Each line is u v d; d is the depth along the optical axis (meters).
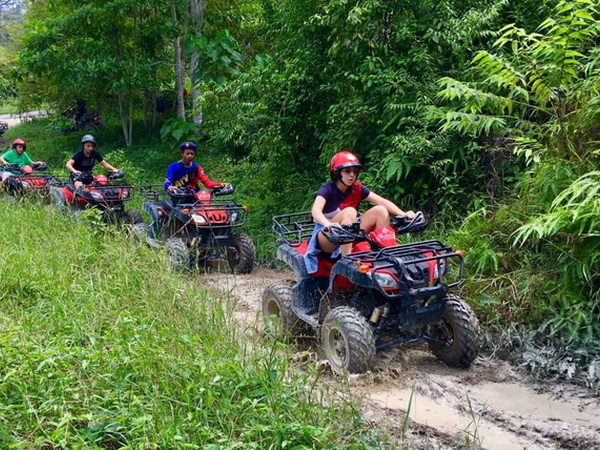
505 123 6.21
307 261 5.11
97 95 17.61
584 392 4.44
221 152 13.43
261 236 9.04
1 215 8.88
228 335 4.59
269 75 9.12
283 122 9.03
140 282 5.67
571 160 5.65
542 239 5.60
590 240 5.11
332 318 4.60
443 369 4.86
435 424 3.96
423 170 7.41
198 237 7.80
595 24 5.78
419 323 4.54
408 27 7.59
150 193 9.16
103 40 15.93
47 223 8.21
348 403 3.70
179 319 4.82
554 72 5.89
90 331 4.61
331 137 8.30
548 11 7.74
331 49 7.80
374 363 4.54
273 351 4.16
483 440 3.74
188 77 19.45
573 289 5.13
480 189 7.19
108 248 6.75
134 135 17.77
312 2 8.33
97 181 9.80
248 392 3.63
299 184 9.45
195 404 3.58
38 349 4.00
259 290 7.22
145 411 3.47
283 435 3.22
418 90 7.38
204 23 16.16
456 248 6.02
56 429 3.24
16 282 5.76
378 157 7.61
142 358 3.93
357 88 7.93
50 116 22.80
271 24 10.05
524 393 4.48
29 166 12.06
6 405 3.55
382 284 4.41
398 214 5.16
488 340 5.16
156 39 15.79
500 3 7.50
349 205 5.26
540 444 3.71
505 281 5.58
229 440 3.24
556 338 4.96
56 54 15.47
